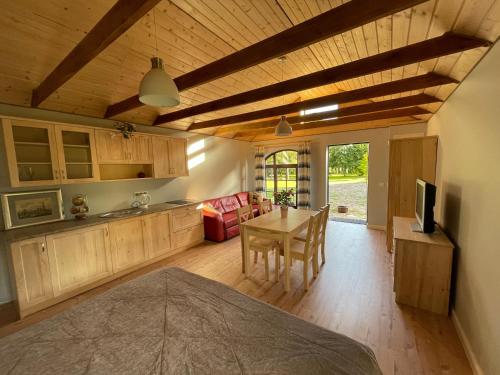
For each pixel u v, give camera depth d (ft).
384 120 17.07
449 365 5.69
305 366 3.06
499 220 4.76
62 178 9.46
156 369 3.08
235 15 8.33
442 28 5.76
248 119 13.29
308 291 9.11
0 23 6.53
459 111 7.75
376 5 4.54
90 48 6.07
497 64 4.99
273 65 12.34
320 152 20.07
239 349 3.39
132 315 4.25
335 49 10.46
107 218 10.58
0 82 8.11
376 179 17.48
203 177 18.34
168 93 5.36
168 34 8.59
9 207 8.80
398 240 8.04
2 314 8.13
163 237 12.68
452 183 8.41
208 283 5.42
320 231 11.23
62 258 8.80
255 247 10.28
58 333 3.82
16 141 8.43
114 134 11.23
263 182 22.99
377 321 7.32
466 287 6.45
